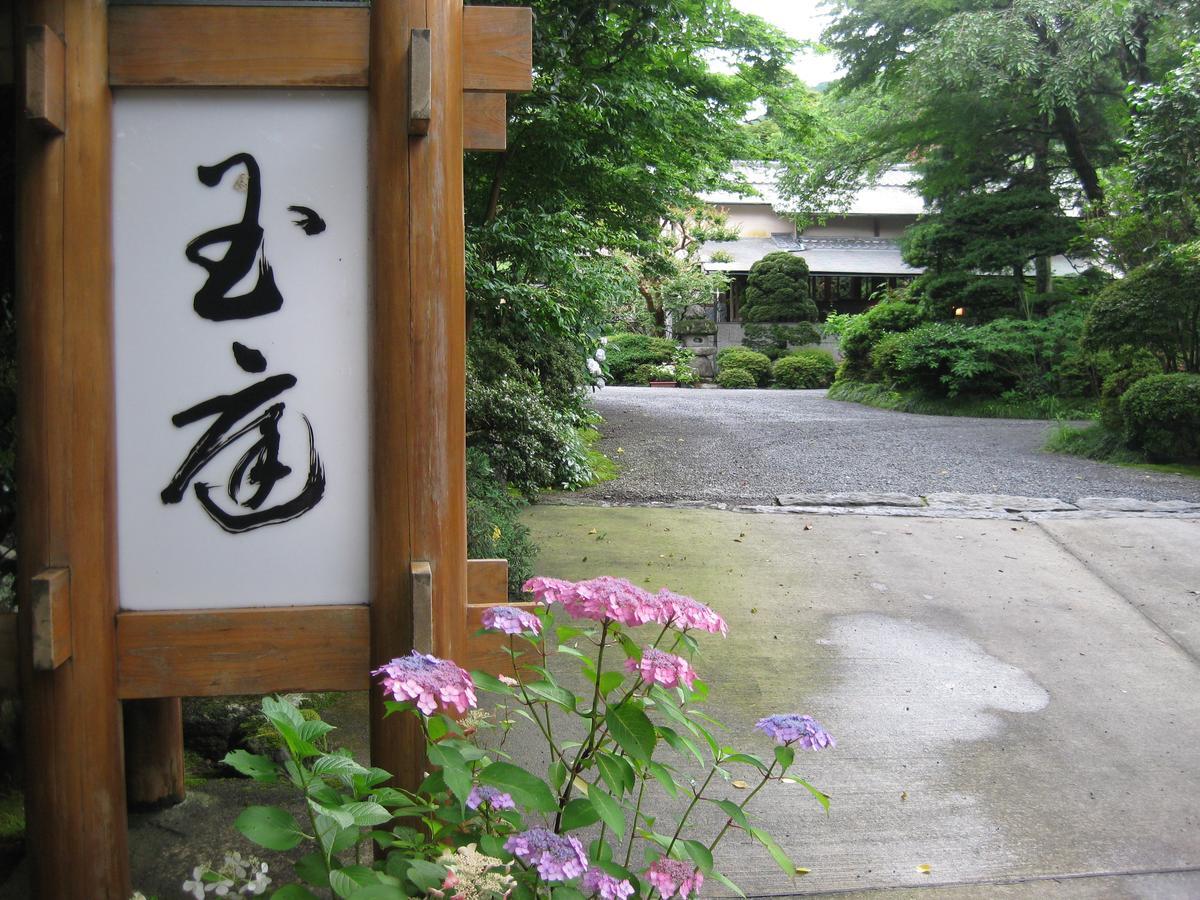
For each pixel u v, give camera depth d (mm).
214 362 1937
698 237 21875
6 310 2539
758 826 2760
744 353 22156
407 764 1968
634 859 2545
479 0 5195
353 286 1969
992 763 3182
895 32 14891
